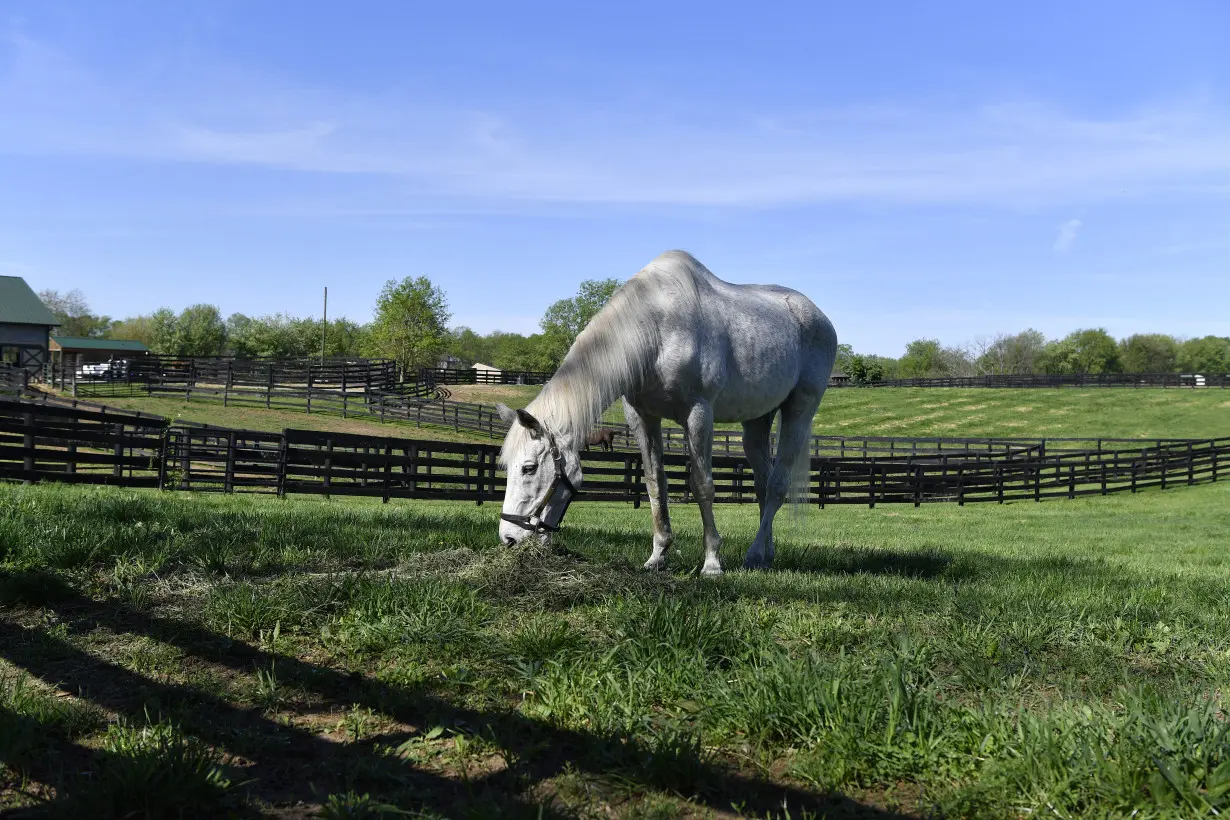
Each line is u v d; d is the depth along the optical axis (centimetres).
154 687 327
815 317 702
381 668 357
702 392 588
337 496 1606
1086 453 2386
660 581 500
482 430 3412
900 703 287
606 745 279
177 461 1491
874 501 2017
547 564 495
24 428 1257
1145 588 563
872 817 241
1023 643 403
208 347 8544
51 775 259
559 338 8925
